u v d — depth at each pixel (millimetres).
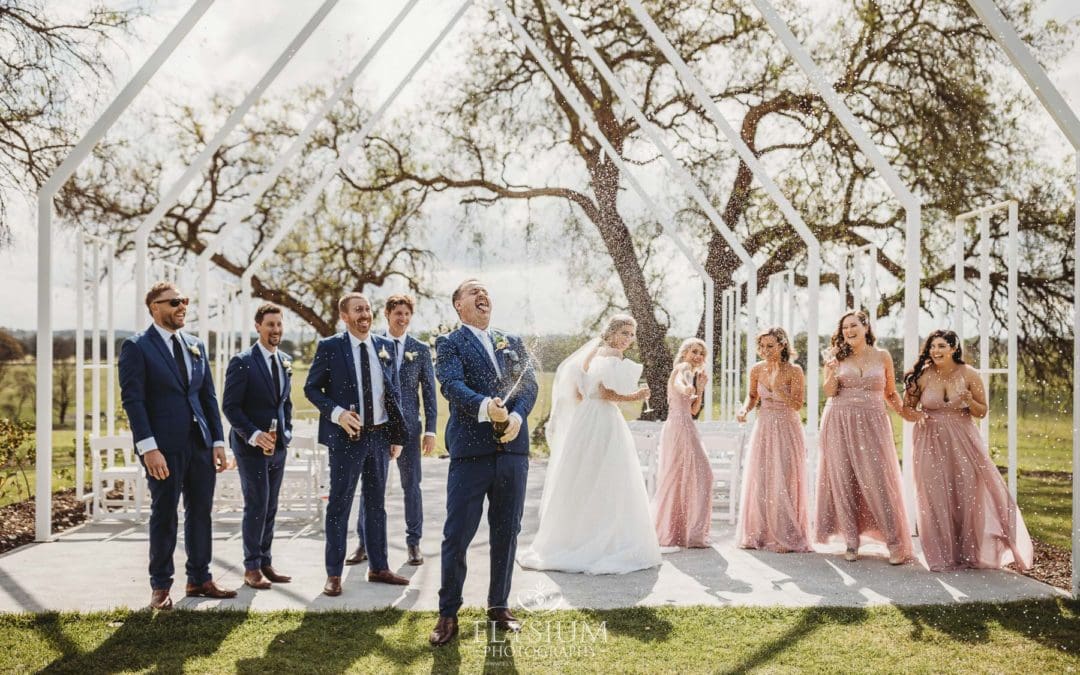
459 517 3662
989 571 5137
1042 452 9945
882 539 5523
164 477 4062
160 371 4141
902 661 3432
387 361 4695
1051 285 10109
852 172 11336
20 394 12336
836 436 5566
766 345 5961
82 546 5738
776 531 5848
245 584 4691
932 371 5262
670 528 5977
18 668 3297
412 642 3617
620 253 8016
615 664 3375
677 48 12703
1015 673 3309
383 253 14492
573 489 5273
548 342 3633
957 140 10641
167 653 3469
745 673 3289
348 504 4516
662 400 8281
